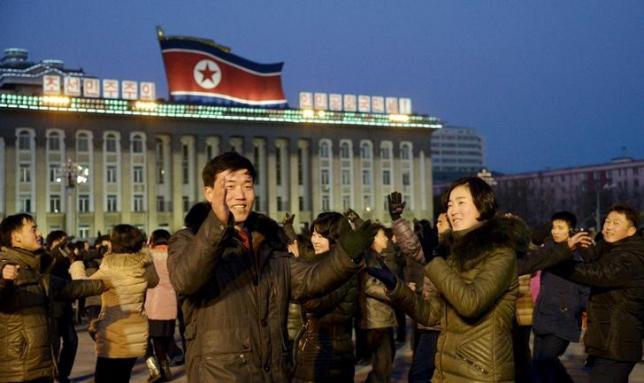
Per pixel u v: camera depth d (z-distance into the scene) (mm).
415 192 67250
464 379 3861
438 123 68375
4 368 5391
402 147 67500
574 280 5227
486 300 3729
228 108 58781
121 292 7133
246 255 3775
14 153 52000
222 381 3557
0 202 51562
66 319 9125
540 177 95938
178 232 3869
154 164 56844
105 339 7070
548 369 6746
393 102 67438
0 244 5730
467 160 173250
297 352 6117
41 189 52656
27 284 5523
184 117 57250
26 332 5477
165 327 9484
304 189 63219
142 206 56406
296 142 62625
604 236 5715
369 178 65625
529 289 7602
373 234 3668
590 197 87062
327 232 6406
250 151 60531
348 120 63812
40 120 53000
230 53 59938
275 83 61938
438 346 4070
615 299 5359
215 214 3459
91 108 53875
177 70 58031
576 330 6715
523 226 4078
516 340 5652
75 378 9961
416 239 6332
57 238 10898
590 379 5566
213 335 3627
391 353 7535
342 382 6051
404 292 4023
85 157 54531
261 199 61469
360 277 7398
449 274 3787
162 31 58125
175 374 10062
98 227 54250
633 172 84938
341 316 6066
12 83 65062
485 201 4074
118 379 7184
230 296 3668
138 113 55594
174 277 3553
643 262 5293
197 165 58562
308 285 3824
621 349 5328
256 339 3682
